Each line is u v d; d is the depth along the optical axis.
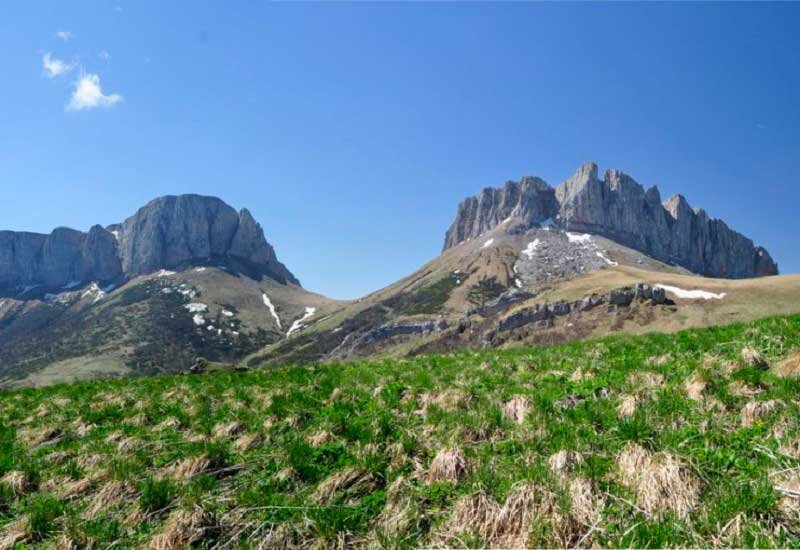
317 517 7.14
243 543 6.88
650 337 17.89
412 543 6.54
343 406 13.00
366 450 9.37
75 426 15.39
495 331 172.75
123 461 10.30
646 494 6.45
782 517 5.67
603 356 15.16
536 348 20.33
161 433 13.43
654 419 8.34
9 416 18.34
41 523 8.03
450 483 7.72
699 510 6.02
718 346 13.47
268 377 21.42
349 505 7.58
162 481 8.61
